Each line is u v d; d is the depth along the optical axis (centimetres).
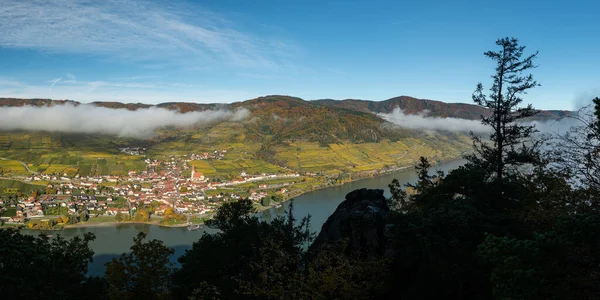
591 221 1145
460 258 1694
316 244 2736
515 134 3059
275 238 2405
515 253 1136
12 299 1741
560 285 1069
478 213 1900
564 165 1853
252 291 1897
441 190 2514
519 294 1055
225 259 2438
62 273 2084
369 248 2317
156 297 2327
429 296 1873
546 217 1825
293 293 1772
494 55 3186
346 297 1783
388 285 2012
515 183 2277
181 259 2733
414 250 1898
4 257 1761
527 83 3092
